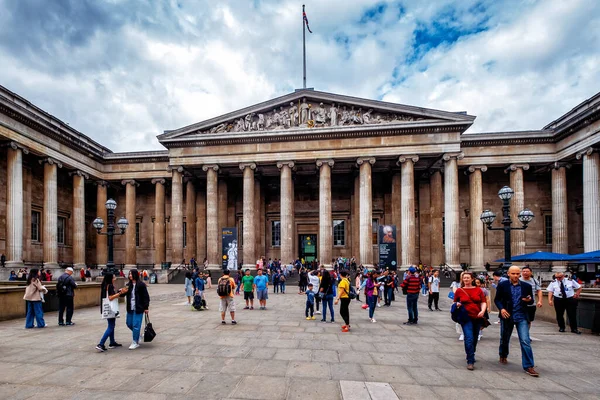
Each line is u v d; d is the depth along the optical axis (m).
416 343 11.47
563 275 13.97
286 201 39.44
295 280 36.06
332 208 47.75
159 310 18.58
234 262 36.44
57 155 38.34
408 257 37.00
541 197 44.22
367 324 14.79
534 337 12.80
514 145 40.81
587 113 33.56
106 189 47.28
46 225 36.84
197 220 46.91
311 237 48.84
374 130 38.06
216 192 40.94
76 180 42.06
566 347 11.30
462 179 45.44
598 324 13.15
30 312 13.53
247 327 13.80
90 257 49.34
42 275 28.25
